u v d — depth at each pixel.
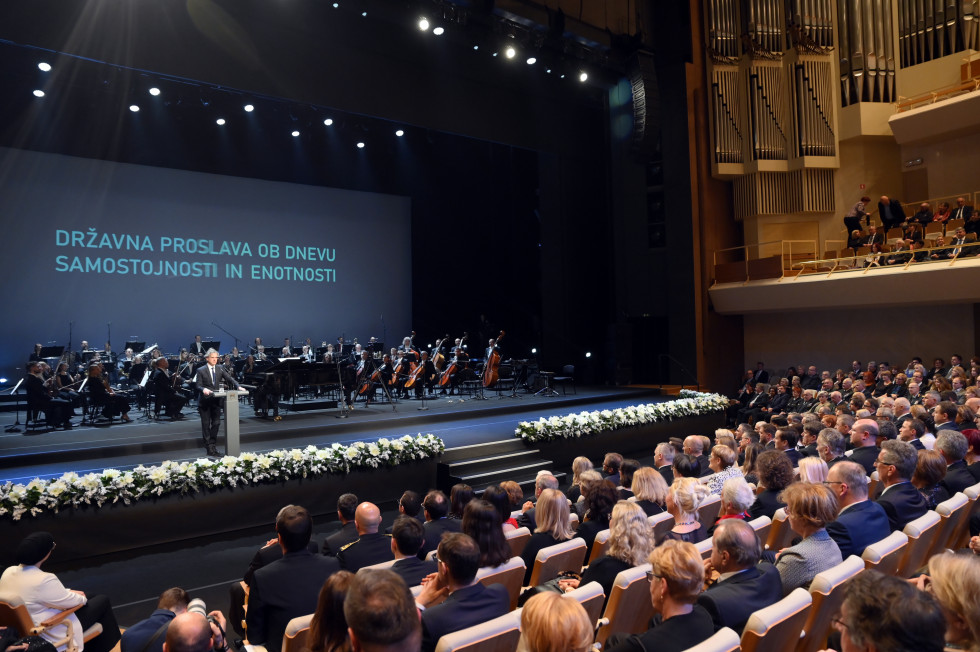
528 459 10.38
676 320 17.91
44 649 2.73
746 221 18.25
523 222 21.28
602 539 4.25
